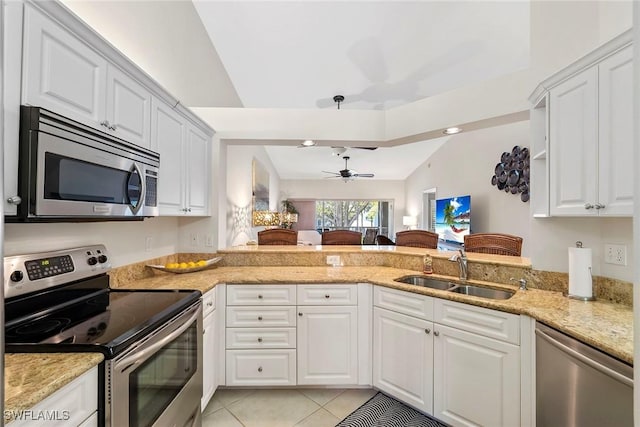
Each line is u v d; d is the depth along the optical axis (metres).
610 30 1.68
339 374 2.23
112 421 1.04
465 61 3.00
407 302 2.02
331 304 2.22
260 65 3.09
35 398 0.79
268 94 3.77
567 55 1.86
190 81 2.62
